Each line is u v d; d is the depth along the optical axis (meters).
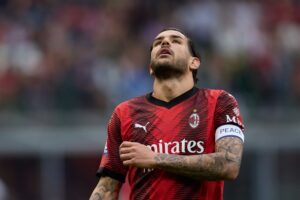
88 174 46.69
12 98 48.06
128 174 17.77
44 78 49.22
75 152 46.75
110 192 18.02
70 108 47.97
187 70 17.95
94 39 54.47
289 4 58.53
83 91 48.81
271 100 50.44
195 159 16.62
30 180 46.31
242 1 57.66
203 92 17.81
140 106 17.81
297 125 48.72
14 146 46.50
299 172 48.00
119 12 57.19
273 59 53.34
